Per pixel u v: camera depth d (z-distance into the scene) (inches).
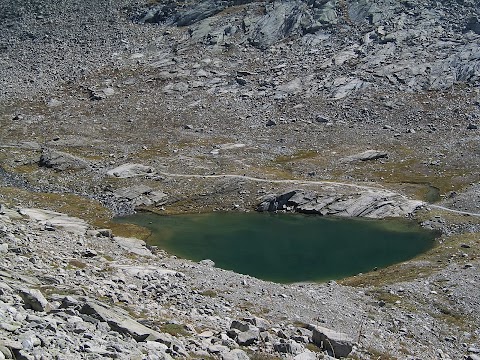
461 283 2028.8
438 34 5698.8
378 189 3398.1
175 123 4906.5
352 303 1812.3
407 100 4837.6
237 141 4466.0
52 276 1206.9
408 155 3973.9
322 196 3312.0
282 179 3622.0
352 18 6240.2
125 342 774.5
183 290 1498.5
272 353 1011.3
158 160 4003.4
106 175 3710.6
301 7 6505.9
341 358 1169.4
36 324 691.4
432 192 3405.5
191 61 6053.2
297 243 2741.1
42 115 5132.9
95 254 1658.5
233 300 1530.5
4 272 1091.9
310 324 1350.9
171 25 6904.5
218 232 2923.2
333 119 4741.6
